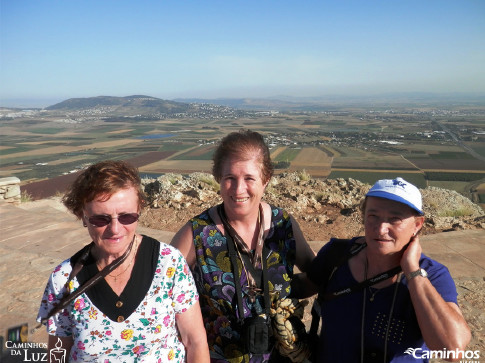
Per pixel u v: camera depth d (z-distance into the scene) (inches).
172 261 58.5
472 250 174.2
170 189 294.7
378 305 62.0
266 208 70.5
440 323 53.2
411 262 58.8
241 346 66.2
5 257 169.2
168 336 58.7
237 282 65.5
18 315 117.9
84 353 55.2
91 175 52.6
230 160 63.8
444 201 332.5
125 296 55.2
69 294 54.1
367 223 61.8
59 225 216.8
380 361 61.6
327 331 67.5
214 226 67.9
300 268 76.5
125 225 53.9
